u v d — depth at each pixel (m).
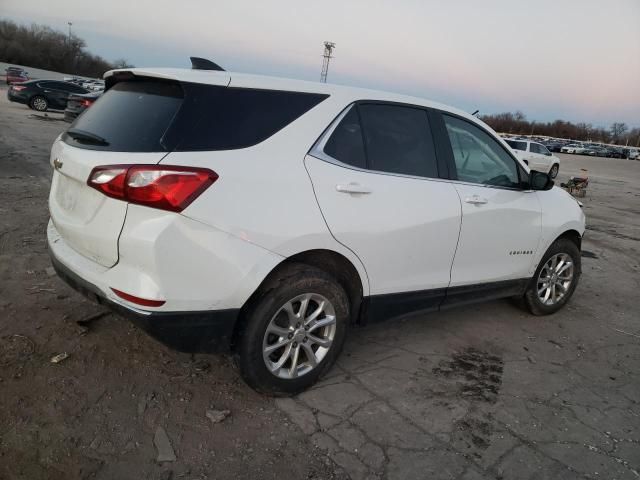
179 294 2.43
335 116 2.97
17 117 19.52
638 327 4.68
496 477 2.49
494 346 3.96
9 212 6.12
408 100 3.44
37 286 4.03
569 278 4.73
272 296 2.69
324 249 2.85
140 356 3.21
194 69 2.89
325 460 2.50
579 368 3.74
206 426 2.65
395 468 2.49
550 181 4.10
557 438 2.85
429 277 3.46
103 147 2.55
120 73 2.95
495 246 3.85
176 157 2.41
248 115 2.68
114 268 2.47
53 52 76.25
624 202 15.52
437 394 3.17
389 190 3.10
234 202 2.49
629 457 2.74
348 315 3.07
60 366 3.00
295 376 2.94
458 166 3.62
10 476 2.18
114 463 2.34
